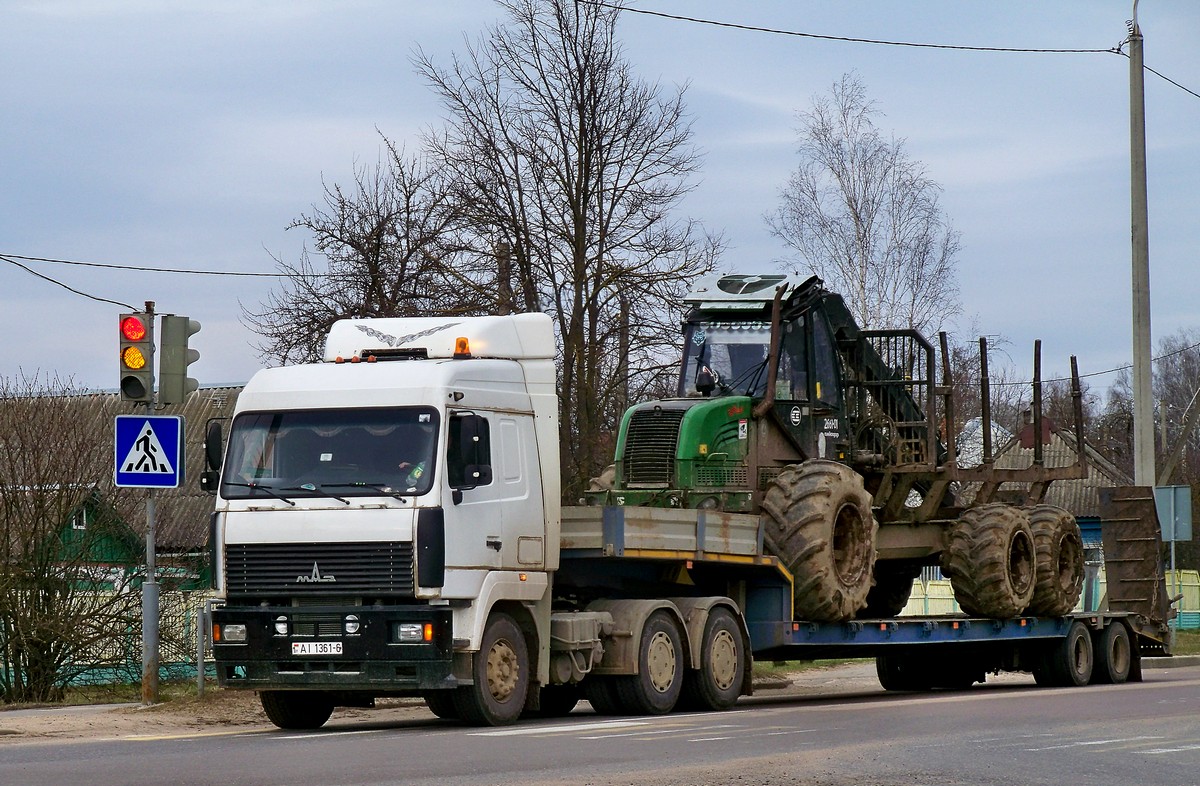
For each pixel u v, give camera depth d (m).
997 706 23.12
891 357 30.84
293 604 20.16
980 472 31.44
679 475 25.97
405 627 19.55
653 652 22.66
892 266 62.59
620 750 15.96
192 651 33.66
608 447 43.53
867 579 26.34
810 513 25.34
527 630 21.55
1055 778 13.55
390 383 20.48
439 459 19.95
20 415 33.78
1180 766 14.47
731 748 16.17
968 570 30.36
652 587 24.28
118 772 13.90
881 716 21.09
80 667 33.06
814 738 17.39
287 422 20.66
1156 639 35.91
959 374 72.38
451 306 43.97
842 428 29.09
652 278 43.91
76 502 33.03
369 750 16.08
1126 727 18.69
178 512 46.09
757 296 27.67
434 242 46.25
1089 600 45.75
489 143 44.44
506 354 21.92
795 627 25.39
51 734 19.34
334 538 19.88
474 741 17.12
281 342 46.16
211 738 18.28
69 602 32.69
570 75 44.38
